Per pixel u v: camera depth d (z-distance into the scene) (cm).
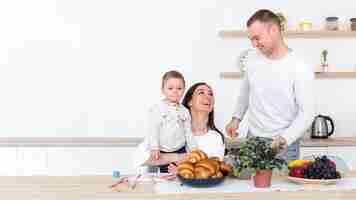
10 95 394
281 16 387
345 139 379
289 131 225
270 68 235
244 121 393
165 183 181
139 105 400
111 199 160
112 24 397
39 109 396
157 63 399
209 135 260
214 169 175
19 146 360
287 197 161
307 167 181
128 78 399
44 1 394
